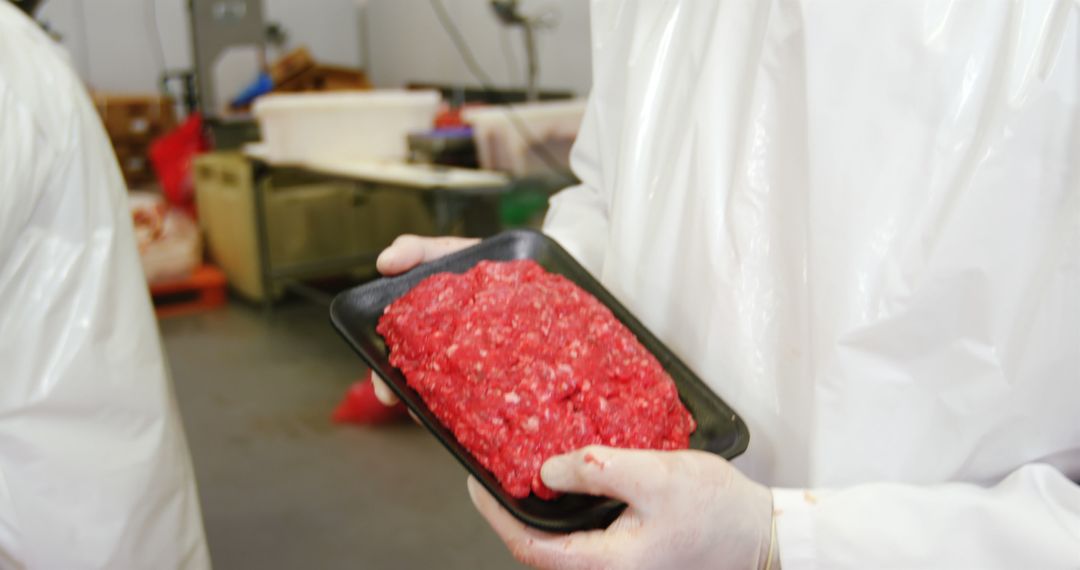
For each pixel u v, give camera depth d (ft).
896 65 2.08
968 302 2.06
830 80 2.15
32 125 2.88
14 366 2.93
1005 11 1.99
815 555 2.07
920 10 2.04
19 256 2.94
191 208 12.96
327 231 11.94
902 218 2.09
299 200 11.59
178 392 8.95
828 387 2.18
